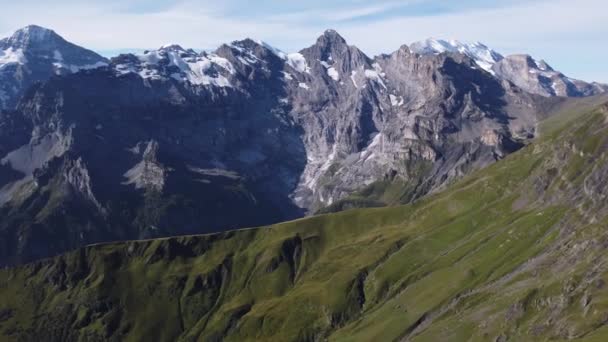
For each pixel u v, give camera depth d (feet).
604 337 654.53
